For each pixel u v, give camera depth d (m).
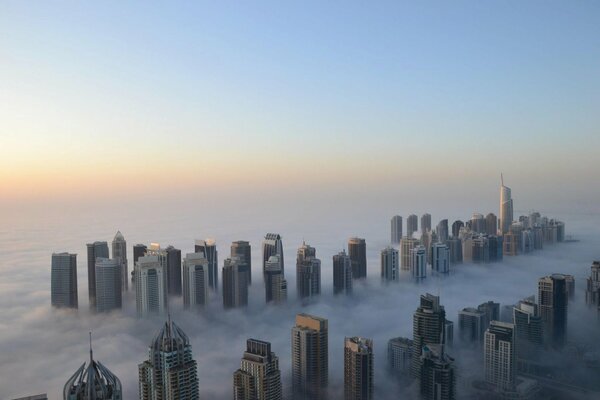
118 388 88.31
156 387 110.50
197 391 112.69
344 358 154.38
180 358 111.38
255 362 131.38
